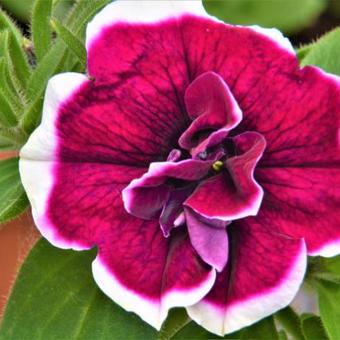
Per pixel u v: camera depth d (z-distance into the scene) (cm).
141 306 26
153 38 26
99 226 27
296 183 26
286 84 26
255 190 25
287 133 26
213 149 26
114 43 26
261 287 26
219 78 25
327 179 26
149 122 27
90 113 26
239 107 26
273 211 26
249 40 26
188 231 26
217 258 26
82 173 26
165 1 26
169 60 26
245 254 26
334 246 26
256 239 26
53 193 26
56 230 26
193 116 27
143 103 26
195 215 26
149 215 26
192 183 26
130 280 26
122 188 26
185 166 25
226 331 26
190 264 26
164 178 26
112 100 26
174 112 27
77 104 26
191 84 26
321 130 26
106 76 26
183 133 26
